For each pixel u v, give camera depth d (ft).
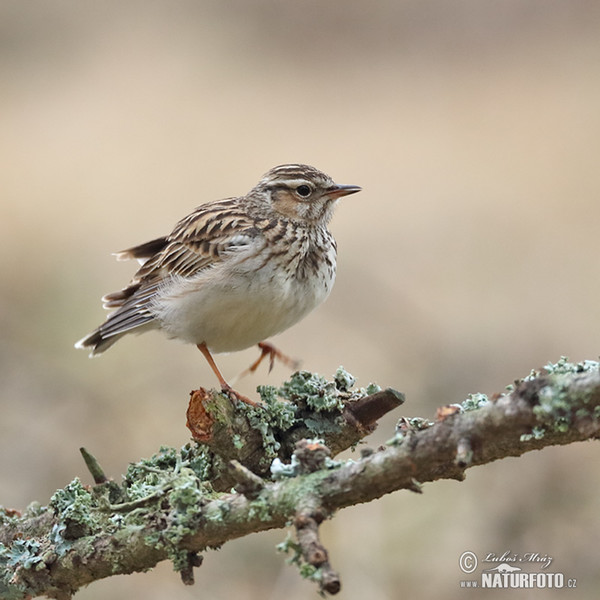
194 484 19.63
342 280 53.83
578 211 61.62
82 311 49.19
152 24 94.53
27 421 41.63
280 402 23.98
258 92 84.89
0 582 21.30
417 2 94.84
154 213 65.82
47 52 89.04
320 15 94.32
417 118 78.74
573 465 36.47
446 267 55.52
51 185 67.72
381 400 23.73
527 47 89.97
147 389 43.91
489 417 17.03
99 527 20.79
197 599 35.04
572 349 46.68
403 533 35.47
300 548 17.30
